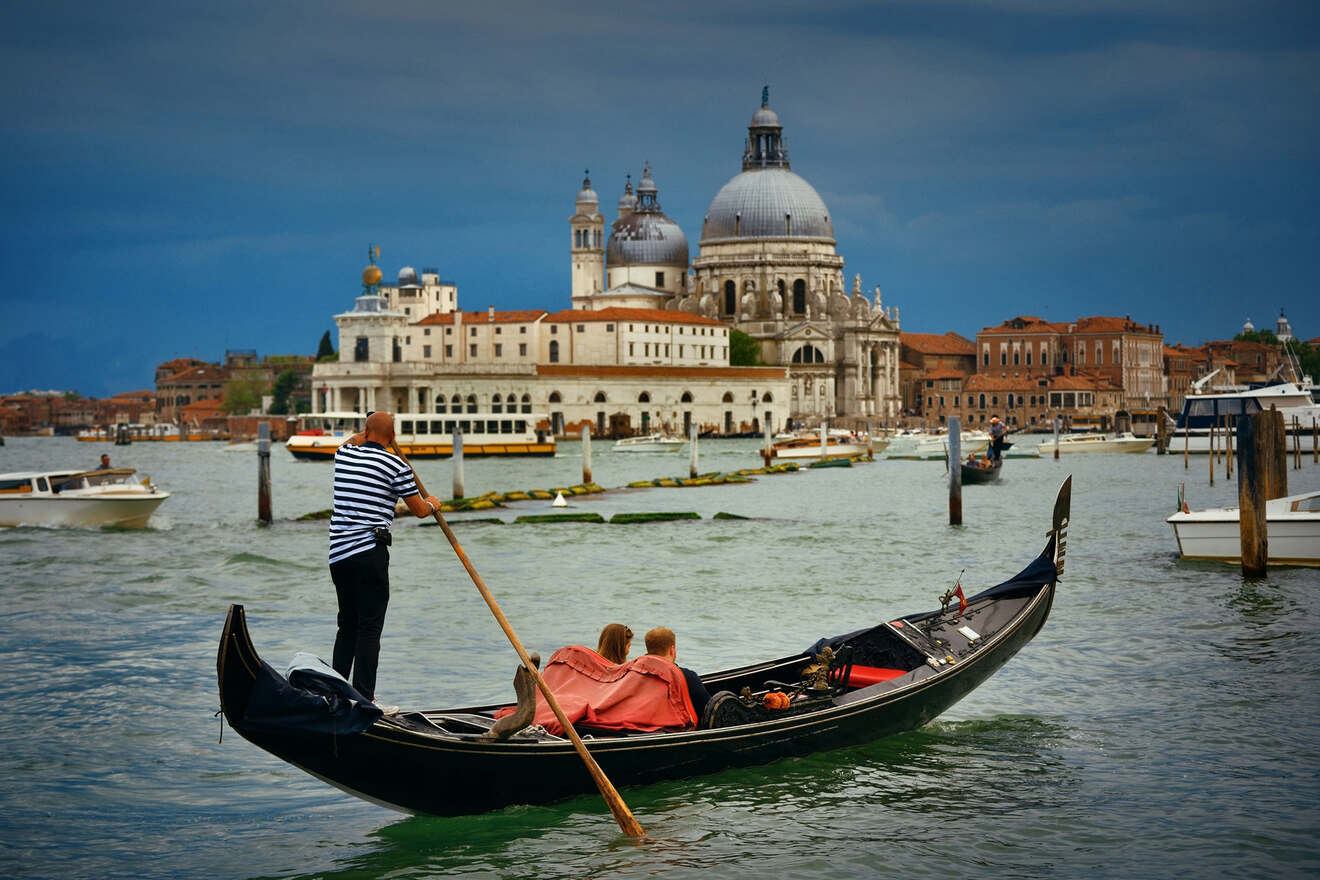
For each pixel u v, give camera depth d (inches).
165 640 1240.2
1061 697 989.2
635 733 750.5
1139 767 820.6
